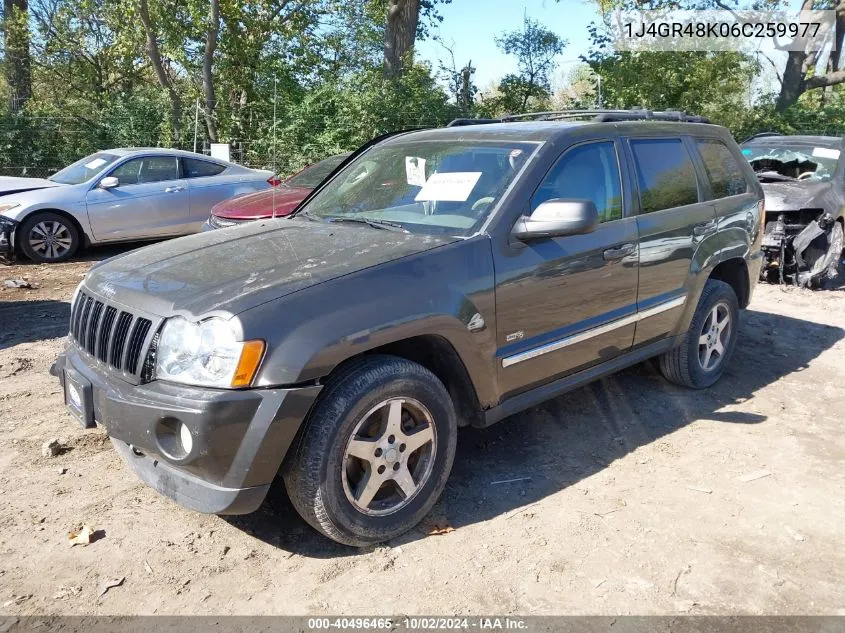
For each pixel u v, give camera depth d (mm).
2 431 4449
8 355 5902
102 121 17266
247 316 2918
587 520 3613
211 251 3666
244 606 2963
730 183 5418
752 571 3229
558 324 3967
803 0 20219
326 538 3443
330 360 3016
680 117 5191
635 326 4484
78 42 23281
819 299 8406
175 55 19000
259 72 19984
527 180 3850
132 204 10586
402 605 2979
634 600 3025
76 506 3656
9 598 2975
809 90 23875
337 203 4445
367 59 22766
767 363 6086
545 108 21688
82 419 3309
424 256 3428
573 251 3969
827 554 3365
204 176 11320
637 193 4480
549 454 4340
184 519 3574
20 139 16094
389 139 4859
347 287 3158
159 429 2965
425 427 3418
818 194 8758
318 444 3043
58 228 10117
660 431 4680
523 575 3176
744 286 5609
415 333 3277
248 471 2934
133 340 3129
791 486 3984
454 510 3699
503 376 3738
